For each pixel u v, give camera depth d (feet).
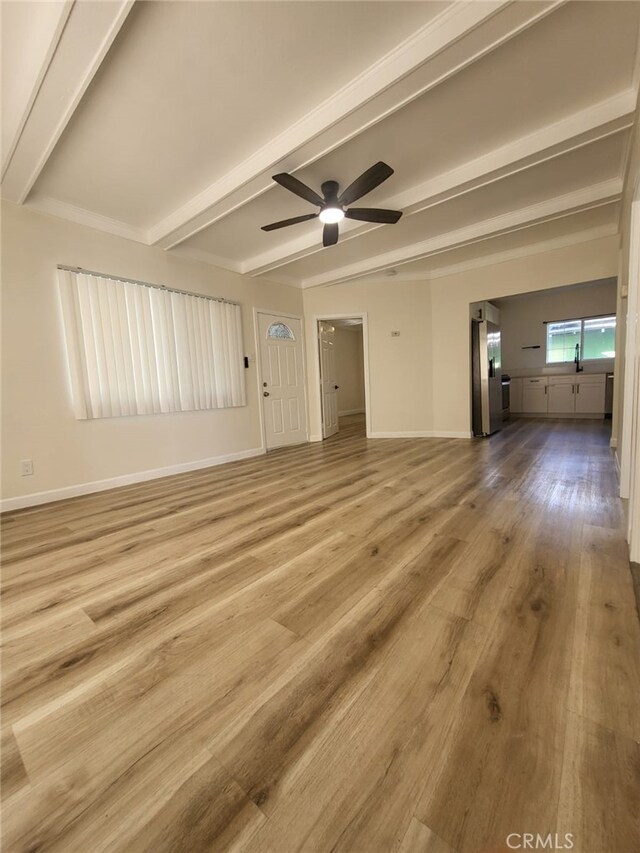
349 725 3.07
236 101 6.91
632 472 5.56
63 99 6.31
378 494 9.30
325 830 2.34
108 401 11.15
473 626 4.24
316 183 9.59
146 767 2.80
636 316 5.50
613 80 6.76
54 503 9.95
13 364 9.48
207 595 5.14
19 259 9.53
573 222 12.82
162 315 12.51
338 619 4.48
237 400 15.14
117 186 9.46
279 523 7.68
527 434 17.58
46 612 4.89
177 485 11.40
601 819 2.33
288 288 17.85
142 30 5.44
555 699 3.21
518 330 24.59
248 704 3.34
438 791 2.54
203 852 2.26
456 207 11.23
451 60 5.87
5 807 2.55
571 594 4.75
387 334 18.34
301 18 5.42
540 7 5.11
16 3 5.09
